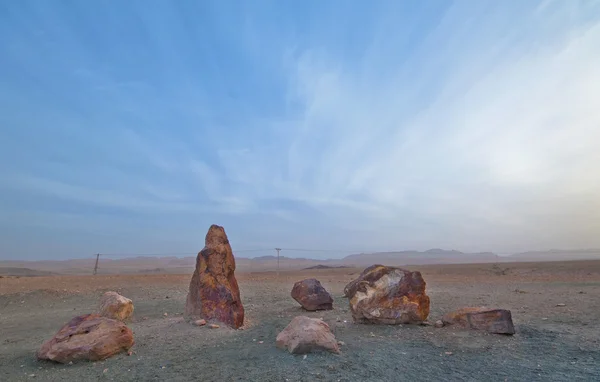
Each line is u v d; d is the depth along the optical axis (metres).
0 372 6.62
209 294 10.46
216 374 6.16
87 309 13.98
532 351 7.36
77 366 6.79
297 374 6.04
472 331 8.99
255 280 27.80
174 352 7.61
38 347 8.45
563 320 10.11
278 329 9.70
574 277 25.92
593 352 7.18
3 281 23.97
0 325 11.41
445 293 16.75
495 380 5.80
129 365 6.77
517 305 12.84
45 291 17.56
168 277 29.16
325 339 7.32
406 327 9.62
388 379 5.83
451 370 6.27
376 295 10.21
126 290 19.23
